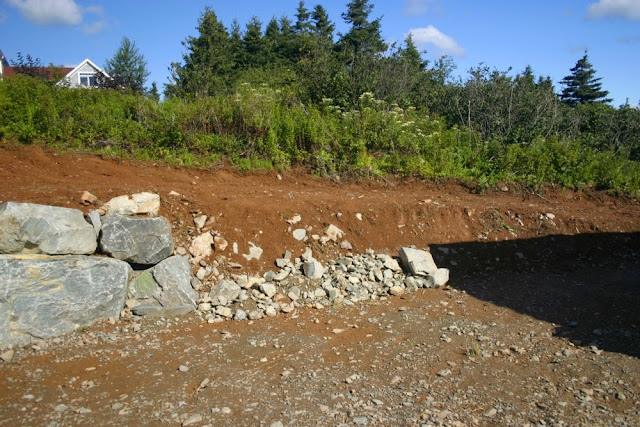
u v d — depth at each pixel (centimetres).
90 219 626
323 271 726
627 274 812
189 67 1989
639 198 1123
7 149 812
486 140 1262
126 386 445
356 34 2744
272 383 453
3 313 513
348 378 461
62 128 905
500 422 392
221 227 734
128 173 837
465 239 868
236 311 628
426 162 1091
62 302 548
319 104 1268
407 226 852
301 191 921
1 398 418
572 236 927
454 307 661
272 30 3541
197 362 495
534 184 1105
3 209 548
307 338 562
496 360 505
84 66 3031
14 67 1678
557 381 459
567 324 598
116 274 589
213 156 962
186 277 644
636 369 478
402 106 1427
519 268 841
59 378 458
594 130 1566
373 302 680
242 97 1088
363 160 1045
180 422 388
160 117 1007
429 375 472
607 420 394
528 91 1479
